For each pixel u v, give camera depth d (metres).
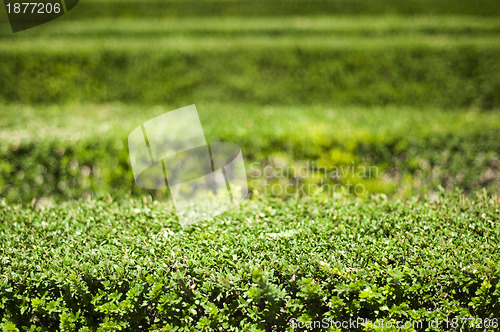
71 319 2.15
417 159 4.71
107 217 2.79
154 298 2.11
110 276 2.17
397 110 6.29
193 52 8.66
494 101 8.41
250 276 2.13
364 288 2.10
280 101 8.70
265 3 12.21
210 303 2.12
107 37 10.27
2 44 8.86
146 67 8.67
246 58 8.68
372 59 8.55
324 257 2.26
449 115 5.71
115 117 5.70
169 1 12.30
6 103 8.72
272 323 2.24
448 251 2.30
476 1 11.68
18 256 2.31
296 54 8.64
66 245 2.46
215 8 12.30
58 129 4.85
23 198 4.46
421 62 8.50
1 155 4.45
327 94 8.65
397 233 2.46
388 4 11.97
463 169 4.71
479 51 8.34
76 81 8.70
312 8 12.12
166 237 2.45
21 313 2.17
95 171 4.53
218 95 8.73
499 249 2.30
